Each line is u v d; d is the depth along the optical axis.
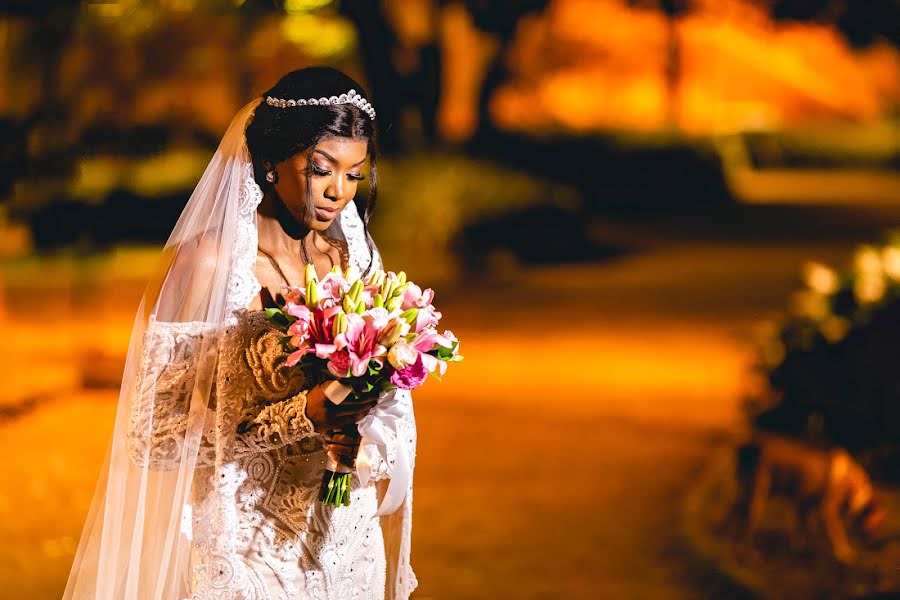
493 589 5.88
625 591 5.88
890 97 52.09
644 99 45.03
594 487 7.68
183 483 2.60
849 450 7.35
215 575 2.57
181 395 2.60
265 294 2.71
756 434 6.59
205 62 22.30
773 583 5.74
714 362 12.01
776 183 38.09
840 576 5.81
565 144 29.47
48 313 15.24
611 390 10.72
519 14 27.73
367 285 2.64
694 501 7.21
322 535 2.69
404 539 2.97
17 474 7.96
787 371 7.34
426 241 19.69
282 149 2.54
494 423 9.45
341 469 2.60
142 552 2.65
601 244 22.73
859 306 7.57
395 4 24.50
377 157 2.80
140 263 19.20
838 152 44.38
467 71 28.77
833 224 26.81
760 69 48.62
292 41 23.89
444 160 22.47
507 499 7.41
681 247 23.06
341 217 2.93
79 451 8.62
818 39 50.56
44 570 6.13
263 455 2.63
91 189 19.78
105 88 19.39
